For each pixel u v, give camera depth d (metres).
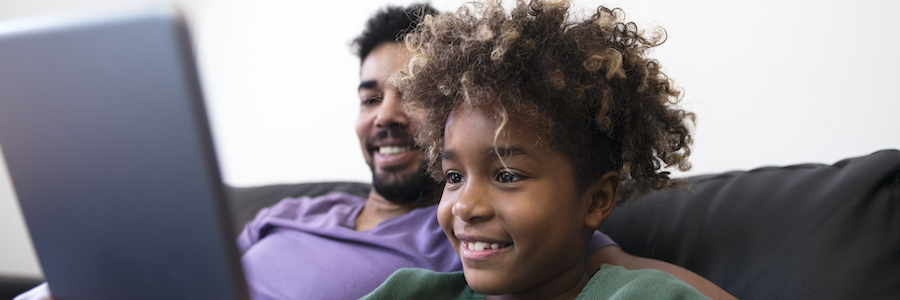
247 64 2.23
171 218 0.42
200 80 0.38
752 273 0.84
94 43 0.39
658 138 0.74
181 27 0.37
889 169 0.83
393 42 1.11
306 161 2.22
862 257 0.75
